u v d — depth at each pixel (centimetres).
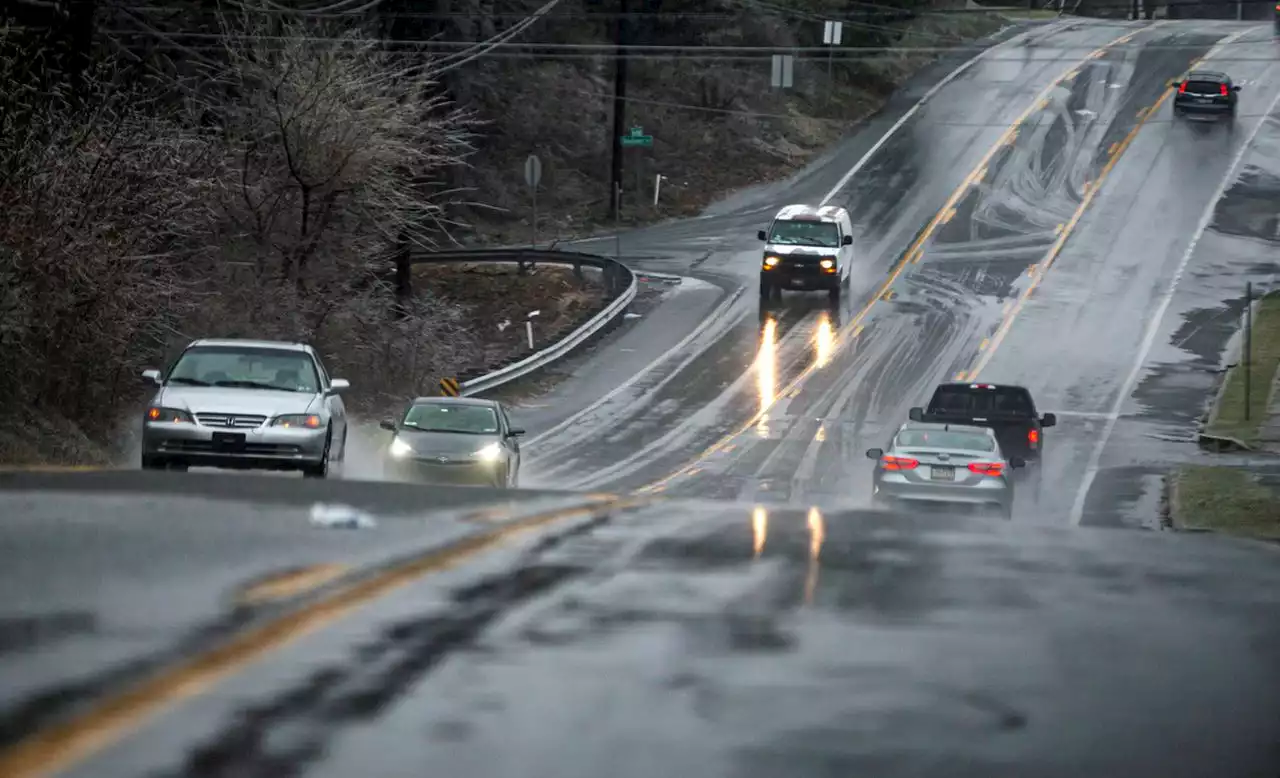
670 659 2056
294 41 12425
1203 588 2838
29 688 1730
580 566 2892
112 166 8775
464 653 2044
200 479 4288
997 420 10031
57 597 2275
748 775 1511
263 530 3109
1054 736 1700
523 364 15088
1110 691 1942
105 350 8394
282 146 12294
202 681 1797
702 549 3216
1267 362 15988
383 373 12756
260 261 12088
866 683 1942
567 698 1816
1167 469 11331
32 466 4941
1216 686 1986
